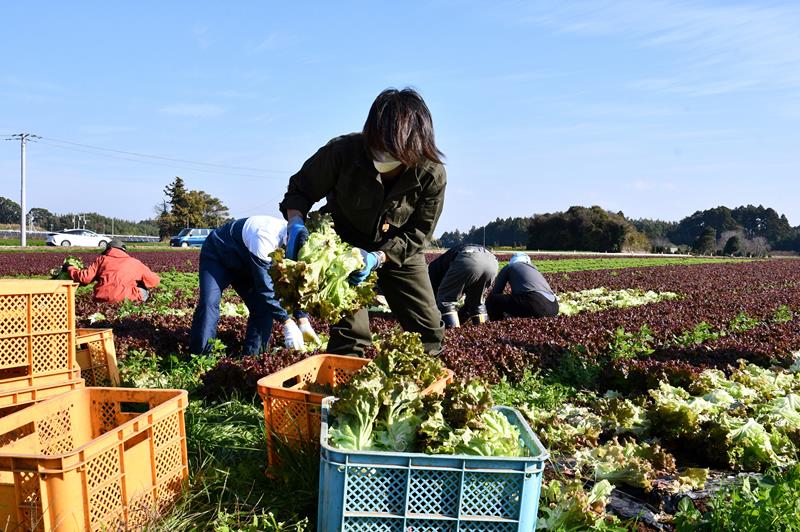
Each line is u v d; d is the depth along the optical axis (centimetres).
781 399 654
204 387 708
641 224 15700
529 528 346
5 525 339
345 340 602
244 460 479
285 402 452
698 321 1365
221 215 10450
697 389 714
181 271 3086
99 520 347
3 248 5197
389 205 525
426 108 455
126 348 861
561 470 498
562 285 2588
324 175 519
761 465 550
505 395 727
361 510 340
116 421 461
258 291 808
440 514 341
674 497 464
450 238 15525
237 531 381
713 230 11312
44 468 324
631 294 2247
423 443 374
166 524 375
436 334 632
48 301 475
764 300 1898
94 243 6288
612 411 640
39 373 470
